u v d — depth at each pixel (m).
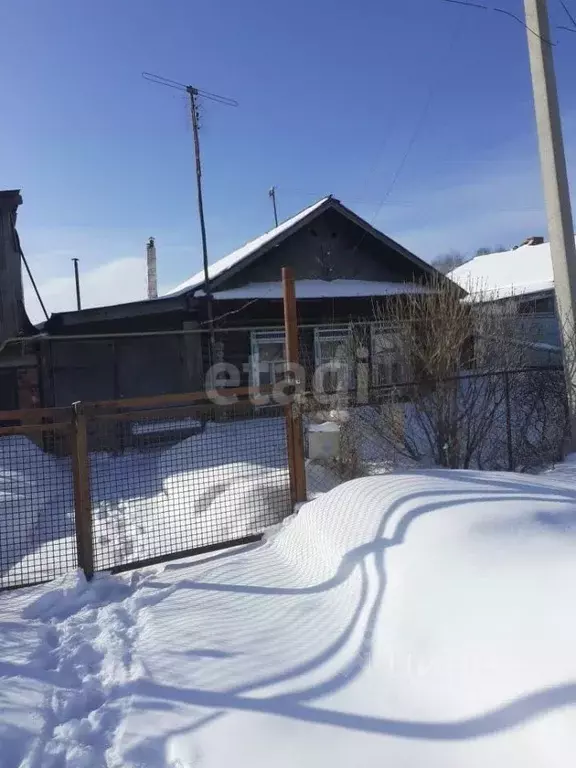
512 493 4.43
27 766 2.46
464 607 2.91
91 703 2.95
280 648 3.26
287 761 2.38
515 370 7.22
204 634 3.49
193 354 13.25
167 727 2.66
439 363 6.89
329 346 13.04
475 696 2.46
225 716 2.69
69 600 4.23
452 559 3.32
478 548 3.37
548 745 2.08
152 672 3.10
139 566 4.84
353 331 9.34
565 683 2.22
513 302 8.68
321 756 2.38
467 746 2.27
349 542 4.10
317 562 4.28
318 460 6.07
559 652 2.37
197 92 12.90
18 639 3.65
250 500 5.59
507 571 3.05
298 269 14.84
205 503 5.96
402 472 5.38
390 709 2.58
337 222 15.12
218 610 3.84
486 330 7.57
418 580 3.28
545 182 7.85
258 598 3.96
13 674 3.20
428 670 2.72
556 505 4.06
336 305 14.02
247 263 13.16
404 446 6.83
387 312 8.62
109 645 3.48
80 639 3.63
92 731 2.69
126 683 3.04
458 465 6.90
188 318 13.39
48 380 13.33
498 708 2.32
